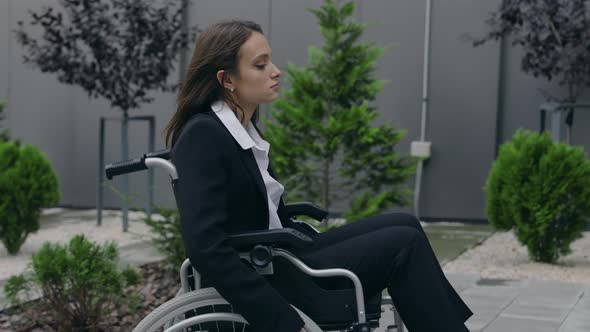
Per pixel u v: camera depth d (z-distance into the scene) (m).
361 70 6.08
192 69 2.46
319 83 6.17
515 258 6.99
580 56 7.88
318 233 2.81
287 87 9.89
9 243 6.99
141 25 8.36
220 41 2.43
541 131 8.18
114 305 4.66
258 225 2.45
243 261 2.38
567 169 6.45
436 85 9.51
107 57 8.38
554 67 8.04
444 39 9.45
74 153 10.75
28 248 7.41
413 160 6.05
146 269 6.14
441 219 9.58
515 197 6.54
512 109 9.38
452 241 8.02
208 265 2.22
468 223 9.46
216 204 2.27
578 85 8.34
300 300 2.39
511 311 4.77
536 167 6.55
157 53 8.42
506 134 9.41
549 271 6.30
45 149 10.86
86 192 10.74
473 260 6.87
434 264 2.41
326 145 5.94
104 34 8.38
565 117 9.05
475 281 5.80
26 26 10.70
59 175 10.84
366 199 5.96
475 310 4.79
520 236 6.72
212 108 2.44
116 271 4.37
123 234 8.46
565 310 4.81
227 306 2.45
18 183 6.90
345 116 5.91
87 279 4.23
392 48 9.63
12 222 6.93
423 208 9.61
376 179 6.03
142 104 10.30
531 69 8.24
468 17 9.35
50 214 10.27
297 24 9.90
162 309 2.37
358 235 2.65
